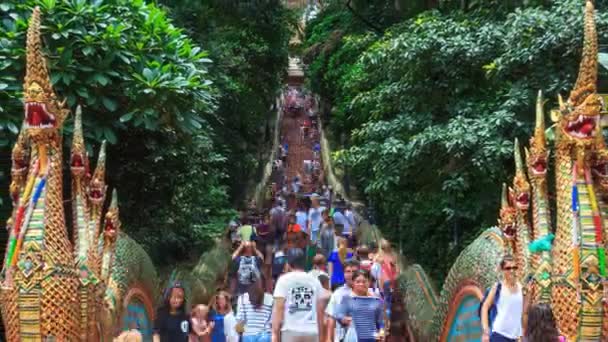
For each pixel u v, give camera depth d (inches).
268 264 486.9
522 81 422.9
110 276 315.6
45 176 266.2
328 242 590.6
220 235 649.6
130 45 397.4
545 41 403.2
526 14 422.3
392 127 509.4
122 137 443.8
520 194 316.5
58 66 370.6
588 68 274.5
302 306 295.7
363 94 579.8
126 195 468.1
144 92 382.0
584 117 273.7
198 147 517.7
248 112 948.6
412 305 449.7
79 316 269.0
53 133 269.0
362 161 527.5
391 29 617.9
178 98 403.2
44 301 256.5
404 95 514.6
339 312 326.6
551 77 410.6
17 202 271.6
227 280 468.8
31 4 380.8
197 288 474.9
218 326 343.9
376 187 506.3
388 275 444.5
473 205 475.2
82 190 297.0
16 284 256.7
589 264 267.6
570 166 280.2
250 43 993.5
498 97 459.2
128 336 253.0
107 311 295.7
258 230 637.9
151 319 379.6
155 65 398.3
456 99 490.0
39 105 263.1
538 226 301.6
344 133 1176.2
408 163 483.2
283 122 1807.3
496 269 314.5
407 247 633.6
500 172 439.8
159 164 459.8
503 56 423.2
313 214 667.4
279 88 1332.4
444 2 602.9
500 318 280.2
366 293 333.4
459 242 533.0
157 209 492.1
